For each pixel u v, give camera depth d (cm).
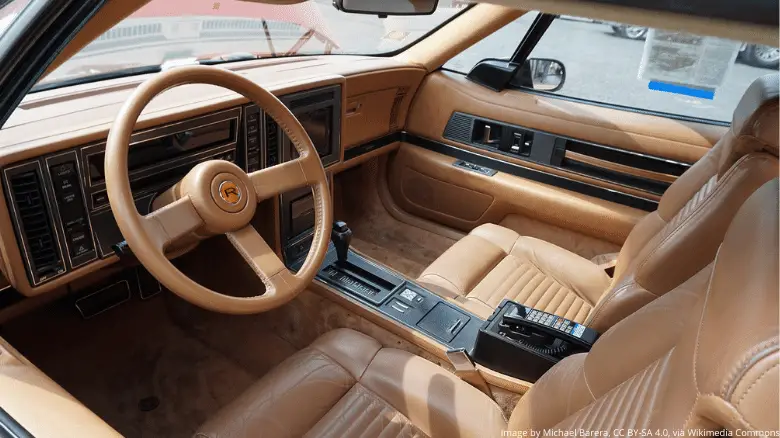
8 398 79
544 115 219
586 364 93
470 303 168
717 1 42
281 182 122
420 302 167
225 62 203
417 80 241
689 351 58
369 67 216
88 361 176
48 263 124
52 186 118
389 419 121
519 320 135
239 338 187
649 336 81
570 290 185
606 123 208
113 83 166
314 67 208
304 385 124
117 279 182
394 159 262
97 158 125
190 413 166
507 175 233
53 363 173
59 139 117
